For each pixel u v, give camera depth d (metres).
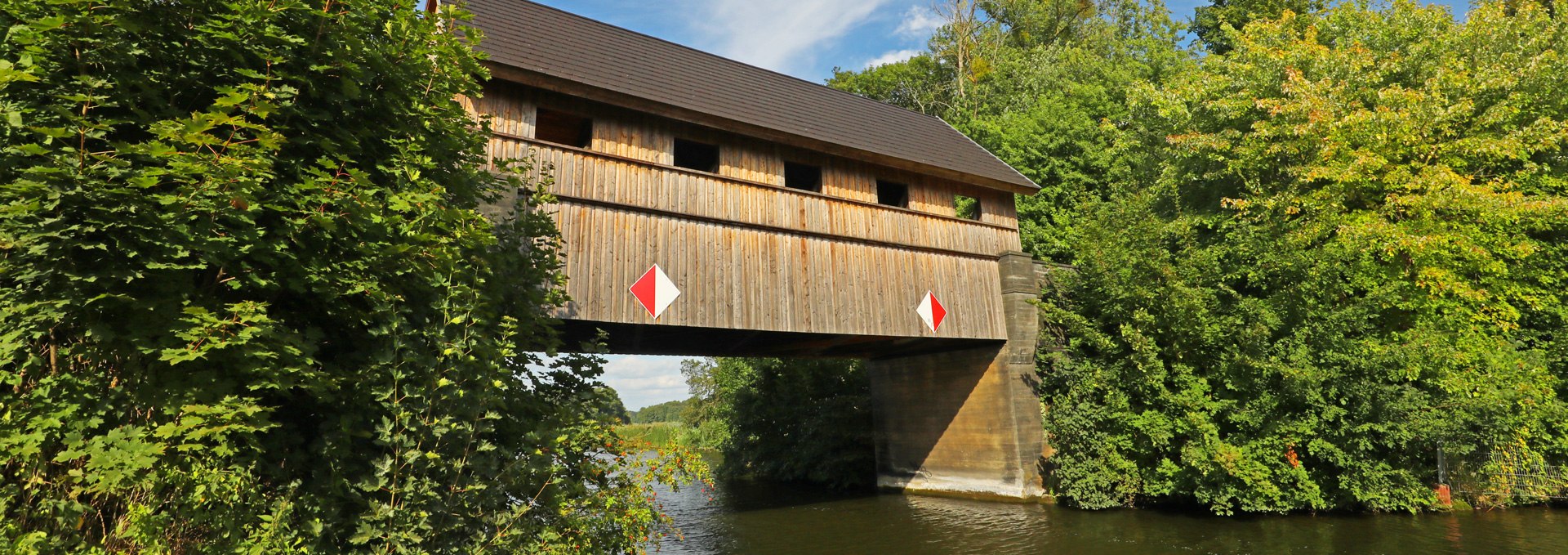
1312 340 11.65
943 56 35.66
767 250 11.59
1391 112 12.95
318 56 4.50
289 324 4.70
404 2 5.11
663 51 13.47
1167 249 13.87
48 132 3.30
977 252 14.34
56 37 3.52
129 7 3.65
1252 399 11.81
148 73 3.90
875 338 13.11
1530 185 14.05
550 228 6.29
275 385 3.83
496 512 5.36
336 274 4.43
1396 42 16.20
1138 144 20.69
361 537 4.36
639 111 10.79
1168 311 12.42
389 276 4.77
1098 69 29.16
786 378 21.22
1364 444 11.04
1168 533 10.79
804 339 13.18
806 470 19.77
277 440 4.34
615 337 12.48
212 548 3.72
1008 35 36.59
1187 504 13.02
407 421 4.52
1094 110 25.81
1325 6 20.48
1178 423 12.02
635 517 6.72
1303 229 13.10
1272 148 14.23
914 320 13.02
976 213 15.38
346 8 4.67
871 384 18.16
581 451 6.36
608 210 10.12
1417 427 10.80
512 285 5.88
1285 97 15.05
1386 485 11.33
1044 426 14.24
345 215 4.36
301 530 4.17
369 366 4.57
